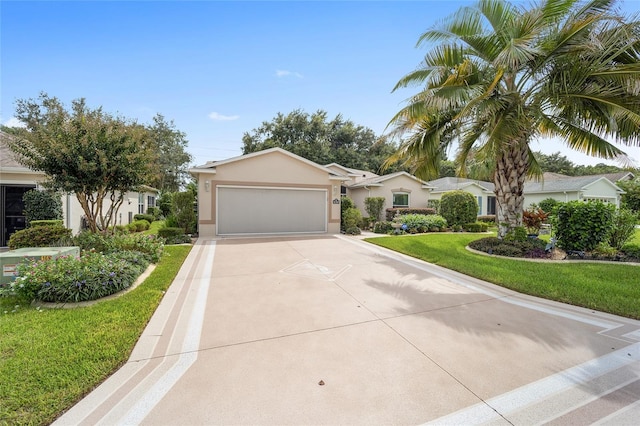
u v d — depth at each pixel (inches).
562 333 150.6
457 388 106.2
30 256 223.5
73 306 186.2
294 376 113.4
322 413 93.6
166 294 214.1
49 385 105.1
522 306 190.4
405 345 138.0
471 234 565.6
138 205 826.8
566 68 301.3
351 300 201.5
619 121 282.7
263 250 391.5
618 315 173.9
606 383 109.3
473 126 368.2
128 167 322.0
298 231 573.3
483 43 328.2
